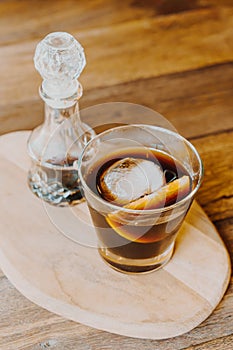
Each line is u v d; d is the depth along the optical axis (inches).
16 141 22.4
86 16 29.3
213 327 17.4
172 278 18.2
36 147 20.5
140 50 27.5
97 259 18.6
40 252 18.7
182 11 29.8
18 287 18.1
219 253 18.9
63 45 18.0
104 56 27.0
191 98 25.2
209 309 17.5
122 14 29.5
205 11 29.9
